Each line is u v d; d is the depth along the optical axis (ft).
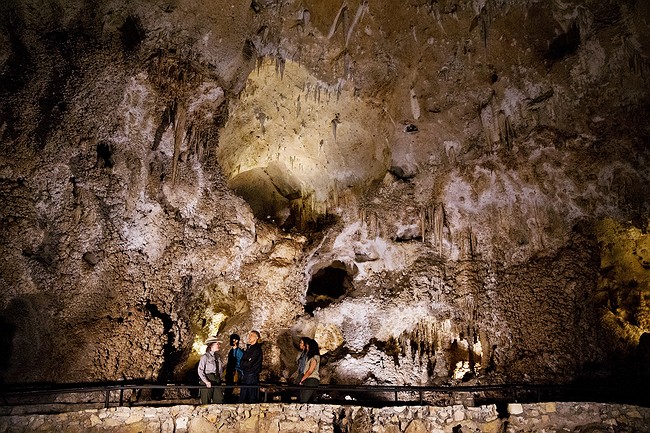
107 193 29.17
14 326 27.17
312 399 29.99
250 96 35.37
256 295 36.99
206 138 32.83
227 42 30.96
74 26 27.86
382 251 38.01
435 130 35.60
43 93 26.96
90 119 28.43
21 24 26.78
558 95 33.09
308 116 37.35
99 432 22.94
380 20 31.86
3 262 25.75
